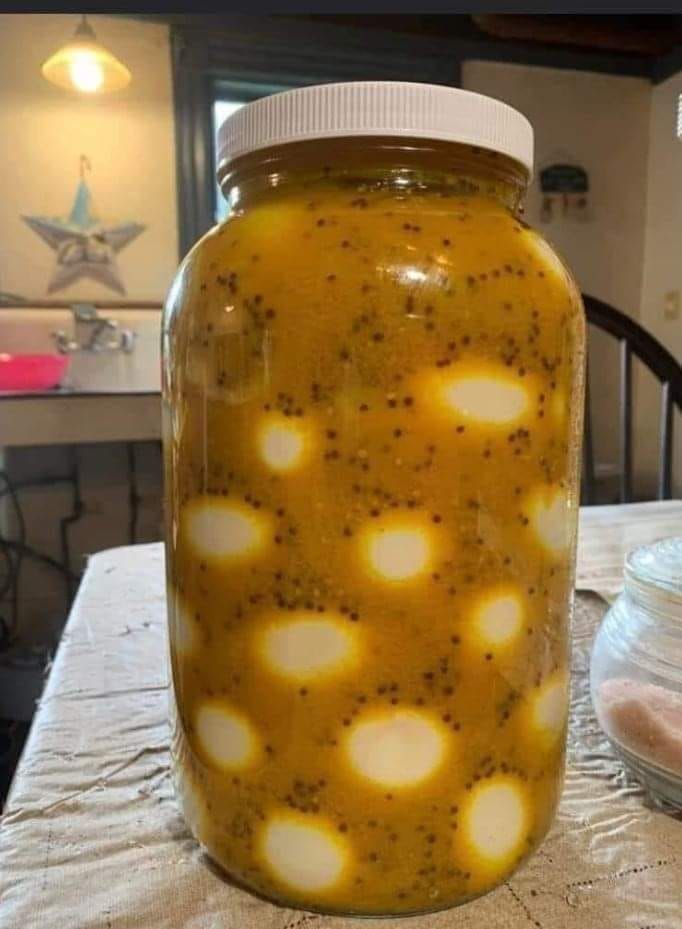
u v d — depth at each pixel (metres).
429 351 0.24
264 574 0.25
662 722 0.35
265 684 0.26
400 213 0.25
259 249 0.25
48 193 1.73
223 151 0.27
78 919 0.27
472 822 0.27
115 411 1.53
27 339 1.75
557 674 0.29
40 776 0.37
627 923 0.27
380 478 0.24
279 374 0.24
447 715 0.26
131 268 1.79
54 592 1.81
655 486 2.12
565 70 2.04
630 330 1.25
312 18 1.84
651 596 0.37
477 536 0.25
